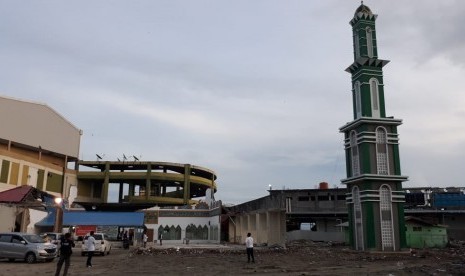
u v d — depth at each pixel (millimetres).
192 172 94125
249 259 27234
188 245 51781
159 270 22547
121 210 90375
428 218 61844
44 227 54531
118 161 87062
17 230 41156
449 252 36906
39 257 26438
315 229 72750
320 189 67250
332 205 66250
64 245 18156
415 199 63906
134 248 46031
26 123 71375
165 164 86812
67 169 82250
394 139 37531
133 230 57562
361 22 39594
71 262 28172
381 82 38781
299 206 67062
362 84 38531
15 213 38188
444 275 19250
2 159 62406
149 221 62031
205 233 63656
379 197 35969
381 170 36812
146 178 86062
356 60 38719
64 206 56469
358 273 20406
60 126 79688
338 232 61562
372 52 39156
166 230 62219
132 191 90438
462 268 22016
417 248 44656
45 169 73438
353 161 38875
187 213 63750
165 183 93562
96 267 24484
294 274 20141
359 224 37531
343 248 41281
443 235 48094
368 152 36719
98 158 88125
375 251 34688
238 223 59781
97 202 87062
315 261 27875
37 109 74000
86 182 87812
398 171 37031
